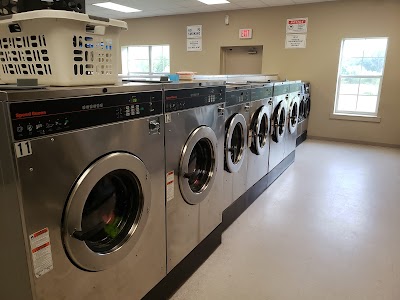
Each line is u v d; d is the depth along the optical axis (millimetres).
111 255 1353
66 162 1096
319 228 2691
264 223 2785
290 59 6641
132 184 1493
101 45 1325
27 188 980
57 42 1149
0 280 1145
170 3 6473
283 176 4090
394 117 5828
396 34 5582
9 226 1027
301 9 6324
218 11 7176
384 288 1938
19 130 933
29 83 1132
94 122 1188
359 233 2609
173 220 1813
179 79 2225
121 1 6328
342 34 6039
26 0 1268
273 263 2189
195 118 1892
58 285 1142
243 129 2791
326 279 2020
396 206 3146
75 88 1106
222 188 2416
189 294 1882
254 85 2969
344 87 6352
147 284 1650
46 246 1072
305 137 6633
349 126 6262
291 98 4230
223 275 2061
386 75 5777
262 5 6520
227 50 7562
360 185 3744
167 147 1662
